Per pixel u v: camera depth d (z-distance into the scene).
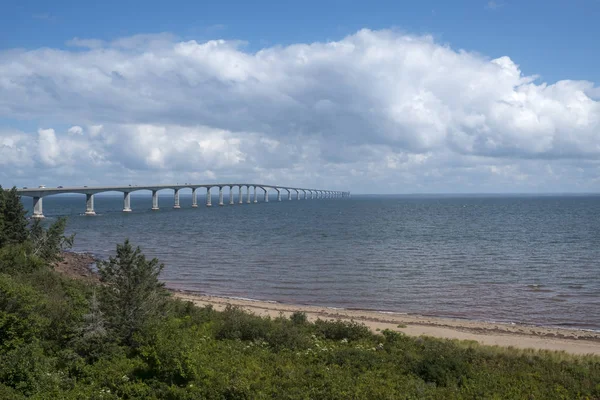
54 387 17.81
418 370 21.50
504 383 20.62
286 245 86.69
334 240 94.81
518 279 55.31
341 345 26.58
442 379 20.75
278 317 33.09
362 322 34.62
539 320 38.38
